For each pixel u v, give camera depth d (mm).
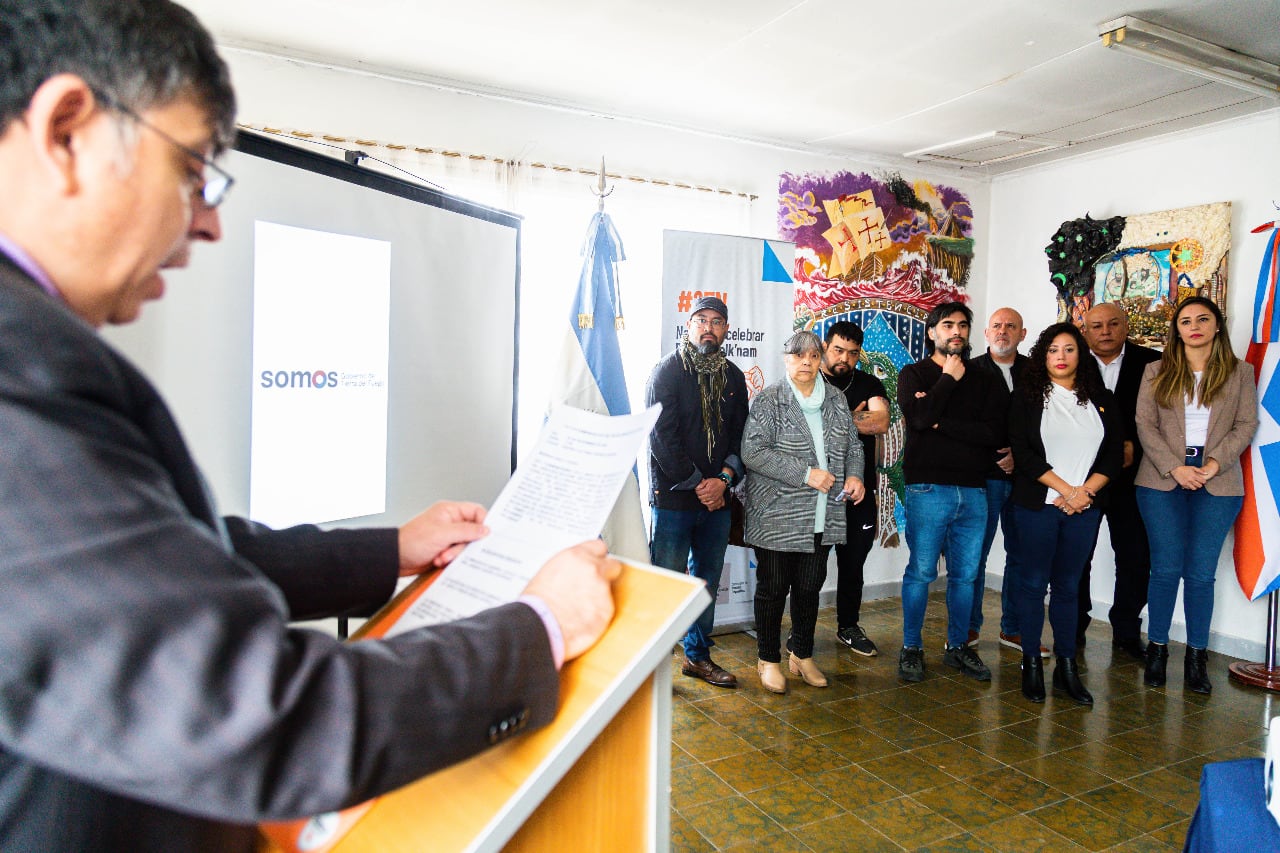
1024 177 4570
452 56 2990
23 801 386
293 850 595
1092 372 2961
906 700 2941
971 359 3258
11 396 333
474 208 1915
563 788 670
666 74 3162
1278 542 3117
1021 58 2971
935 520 3107
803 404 2963
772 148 4070
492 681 466
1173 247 3771
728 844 1991
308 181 1472
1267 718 2809
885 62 3018
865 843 2000
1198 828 1194
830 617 4055
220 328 1336
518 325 2113
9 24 384
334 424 1544
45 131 390
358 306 1579
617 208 3633
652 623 593
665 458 2943
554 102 3467
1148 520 3152
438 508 785
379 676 402
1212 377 3068
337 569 704
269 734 354
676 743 2564
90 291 432
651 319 3779
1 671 326
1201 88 3240
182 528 371
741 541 3434
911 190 4469
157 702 337
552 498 702
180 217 456
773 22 2680
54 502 330
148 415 426
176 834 455
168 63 415
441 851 530
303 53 2953
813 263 4211
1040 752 2518
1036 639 2957
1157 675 3121
